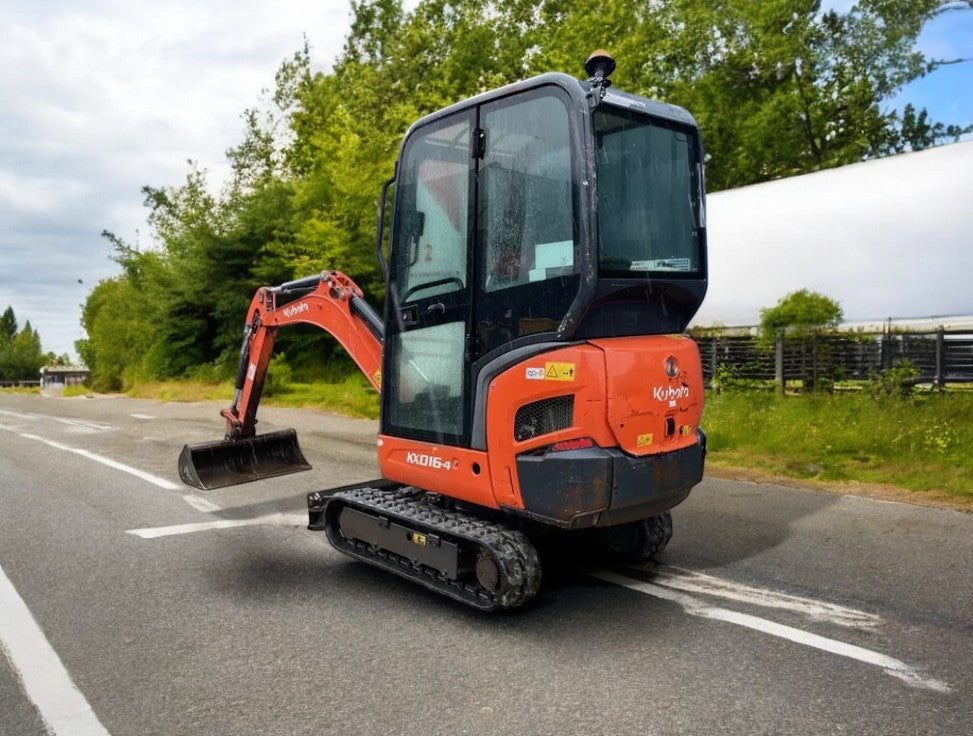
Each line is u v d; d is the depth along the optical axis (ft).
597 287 12.05
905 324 33.35
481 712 10.37
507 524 14.39
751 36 65.31
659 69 69.10
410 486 16.93
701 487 23.79
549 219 12.55
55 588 15.64
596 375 12.19
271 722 10.20
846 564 16.33
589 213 11.89
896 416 28.66
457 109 14.07
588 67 12.30
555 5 81.20
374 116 74.84
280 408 53.78
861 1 63.10
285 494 24.49
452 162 14.24
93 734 9.94
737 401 34.86
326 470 28.48
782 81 66.95
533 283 12.74
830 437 27.86
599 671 11.55
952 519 19.47
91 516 21.71
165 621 13.82
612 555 17.15
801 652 12.13
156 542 19.01
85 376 144.25
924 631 12.88
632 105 13.08
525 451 12.97
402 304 15.33
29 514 21.97
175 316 93.15
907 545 17.49
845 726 9.90
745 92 68.03
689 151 14.23
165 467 29.76
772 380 37.93
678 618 13.58
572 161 12.08
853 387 34.71
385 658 12.14
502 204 13.28
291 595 15.11
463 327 13.99
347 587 15.57
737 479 24.77
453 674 11.53
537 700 10.68
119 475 27.99
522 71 77.30
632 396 12.55
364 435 38.47
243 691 11.10
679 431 13.55
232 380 82.53
